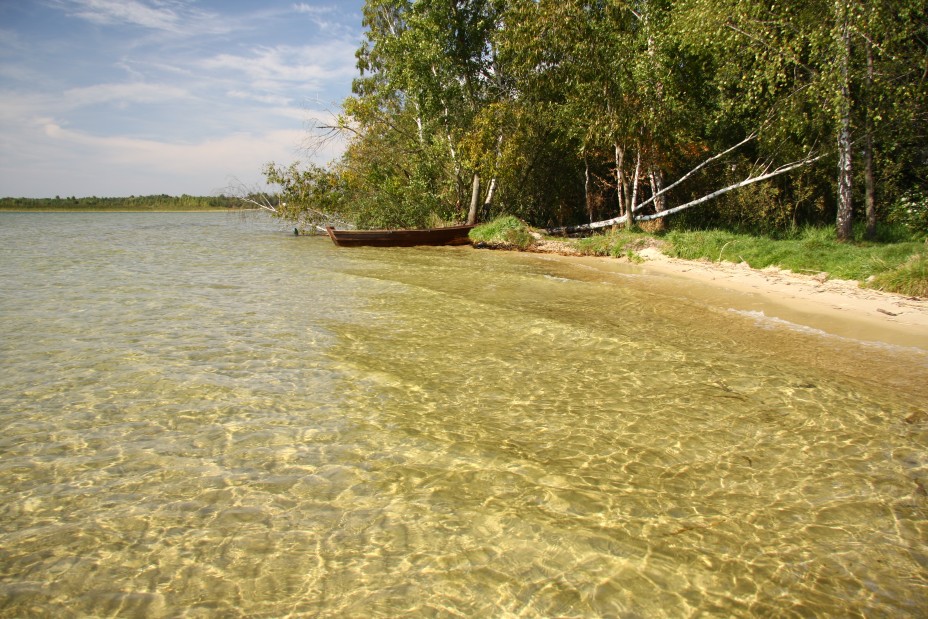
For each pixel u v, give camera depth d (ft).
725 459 14.05
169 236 93.04
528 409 17.17
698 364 21.40
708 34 48.44
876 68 45.09
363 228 82.53
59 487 12.67
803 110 49.98
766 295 34.83
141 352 22.66
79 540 10.79
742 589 9.47
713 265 46.29
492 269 47.34
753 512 11.77
